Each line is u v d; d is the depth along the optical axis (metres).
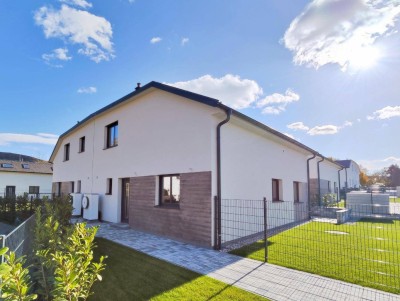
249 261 5.69
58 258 2.62
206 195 7.14
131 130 10.74
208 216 7.00
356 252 6.36
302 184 13.62
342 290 4.17
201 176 7.35
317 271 5.01
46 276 3.62
